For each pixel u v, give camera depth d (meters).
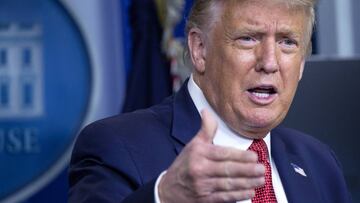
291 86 2.16
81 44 4.30
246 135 2.24
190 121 2.27
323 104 3.05
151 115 2.31
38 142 4.25
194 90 2.31
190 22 2.27
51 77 4.26
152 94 4.34
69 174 2.23
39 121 4.25
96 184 2.07
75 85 4.28
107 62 4.34
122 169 2.10
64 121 4.27
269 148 2.35
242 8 2.09
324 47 5.13
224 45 2.13
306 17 2.15
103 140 2.17
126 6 4.38
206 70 2.23
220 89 2.17
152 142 2.20
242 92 2.13
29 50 4.24
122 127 2.22
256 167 1.58
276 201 2.25
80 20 4.29
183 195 1.67
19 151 4.25
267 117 2.15
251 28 2.09
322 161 2.53
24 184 4.26
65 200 4.29
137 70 4.35
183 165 1.65
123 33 4.37
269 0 2.08
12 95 4.23
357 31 5.20
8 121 4.23
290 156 2.46
